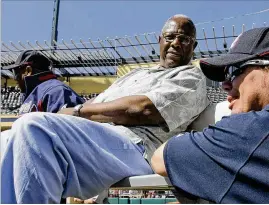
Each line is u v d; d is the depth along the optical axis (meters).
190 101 2.52
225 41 12.00
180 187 1.66
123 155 2.23
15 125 1.78
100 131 2.15
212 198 1.58
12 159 1.74
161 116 2.46
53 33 14.23
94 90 16.00
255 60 1.70
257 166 1.52
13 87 14.54
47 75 3.76
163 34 2.95
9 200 1.71
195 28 3.01
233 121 1.62
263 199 1.49
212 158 1.61
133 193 8.17
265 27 1.81
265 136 1.53
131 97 2.48
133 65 14.52
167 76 2.59
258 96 1.68
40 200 1.72
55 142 1.84
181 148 1.70
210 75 1.94
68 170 1.95
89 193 2.11
